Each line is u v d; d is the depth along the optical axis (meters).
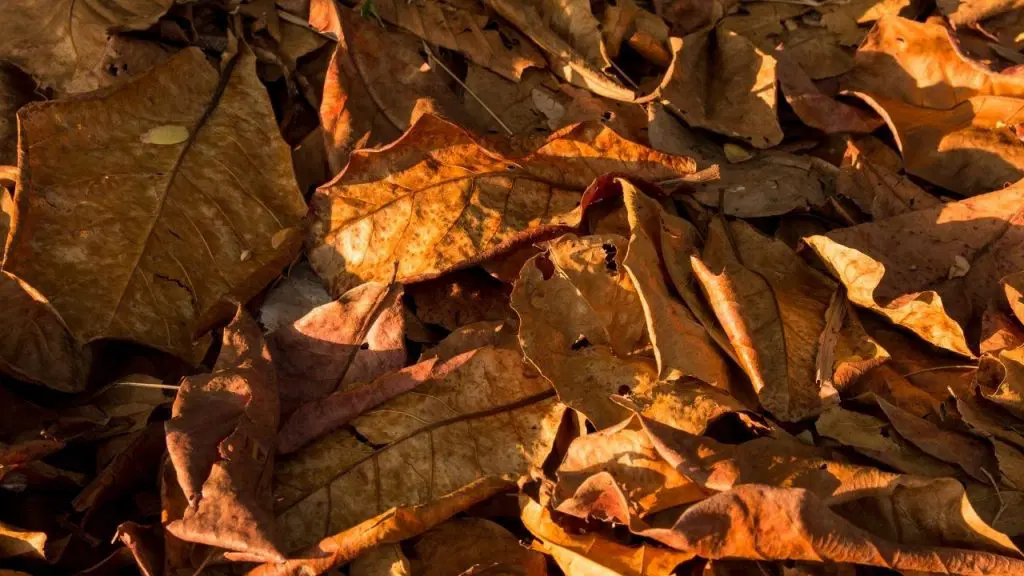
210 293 0.71
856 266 0.70
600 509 0.64
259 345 0.68
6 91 0.74
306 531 0.66
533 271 0.69
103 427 0.68
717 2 0.84
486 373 0.69
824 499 0.64
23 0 0.75
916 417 0.67
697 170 0.75
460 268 0.71
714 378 0.67
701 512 0.62
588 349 0.68
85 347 0.70
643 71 0.82
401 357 0.69
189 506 0.63
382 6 0.78
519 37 0.80
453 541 0.67
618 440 0.66
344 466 0.67
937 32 0.81
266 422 0.66
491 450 0.68
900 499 0.65
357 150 0.71
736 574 0.64
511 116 0.78
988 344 0.70
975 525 0.64
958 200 0.77
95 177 0.70
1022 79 0.78
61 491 0.67
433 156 0.72
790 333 0.69
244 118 0.74
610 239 0.69
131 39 0.75
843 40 0.84
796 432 0.67
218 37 0.77
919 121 0.80
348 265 0.72
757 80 0.78
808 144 0.78
